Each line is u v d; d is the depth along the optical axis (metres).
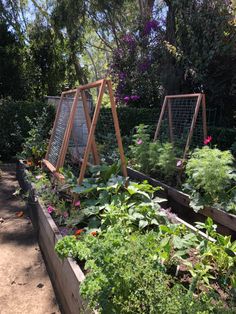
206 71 8.25
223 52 7.90
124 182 3.52
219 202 3.93
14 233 4.25
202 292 2.11
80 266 2.54
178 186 4.83
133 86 10.98
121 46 12.20
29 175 5.16
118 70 11.40
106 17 13.23
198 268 2.39
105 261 2.01
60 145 4.82
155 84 10.69
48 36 12.60
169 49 8.55
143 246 2.23
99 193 3.55
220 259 2.48
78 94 4.16
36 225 4.18
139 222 2.88
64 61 13.11
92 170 3.79
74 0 12.16
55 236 3.02
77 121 5.23
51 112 8.68
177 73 9.04
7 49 11.19
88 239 2.51
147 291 1.83
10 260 3.55
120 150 3.75
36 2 13.84
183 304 1.78
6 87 11.28
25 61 12.21
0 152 8.59
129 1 12.87
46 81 12.64
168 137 6.43
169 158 5.02
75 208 3.42
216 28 8.02
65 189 3.79
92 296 1.93
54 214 3.60
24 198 5.47
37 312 2.73
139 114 9.58
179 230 2.82
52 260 3.15
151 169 5.56
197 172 4.12
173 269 2.51
